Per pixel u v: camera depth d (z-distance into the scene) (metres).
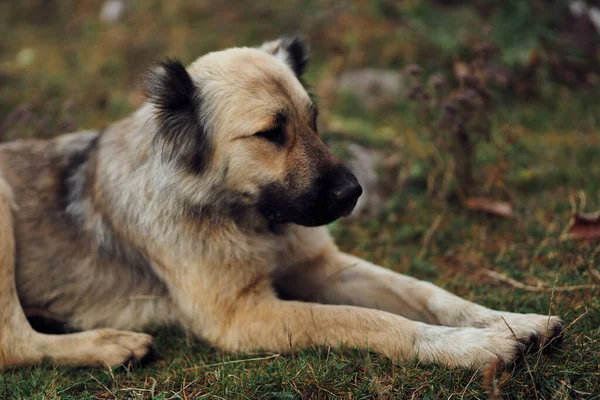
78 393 3.54
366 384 3.20
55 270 4.25
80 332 4.10
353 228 5.36
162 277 4.06
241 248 3.90
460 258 4.81
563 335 3.39
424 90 5.50
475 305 3.74
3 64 9.03
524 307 3.94
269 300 3.85
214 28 9.10
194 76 3.96
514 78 7.23
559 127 6.67
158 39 9.12
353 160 5.98
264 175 3.78
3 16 10.32
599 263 4.31
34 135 6.19
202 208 3.89
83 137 4.64
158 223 3.95
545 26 7.53
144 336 3.86
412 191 5.80
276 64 4.00
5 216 3.97
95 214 4.21
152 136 3.93
